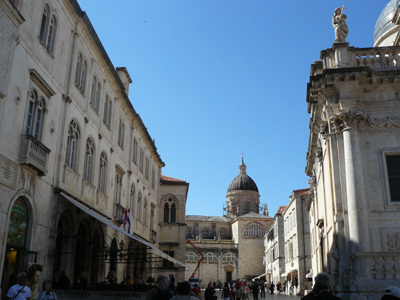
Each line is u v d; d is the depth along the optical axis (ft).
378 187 64.03
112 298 74.08
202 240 330.54
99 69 97.45
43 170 65.67
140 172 142.82
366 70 65.51
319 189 92.73
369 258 57.62
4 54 57.16
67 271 78.64
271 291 232.32
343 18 71.77
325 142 73.77
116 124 112.78
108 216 99.35
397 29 92.89
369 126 66.64
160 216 193.26
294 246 197.06
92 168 92.99
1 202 56.18
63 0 76.38
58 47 75.31
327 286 21.95
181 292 26.91
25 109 63.21
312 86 69.51
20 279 32.19
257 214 354.33
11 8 57.52
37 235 66.23
